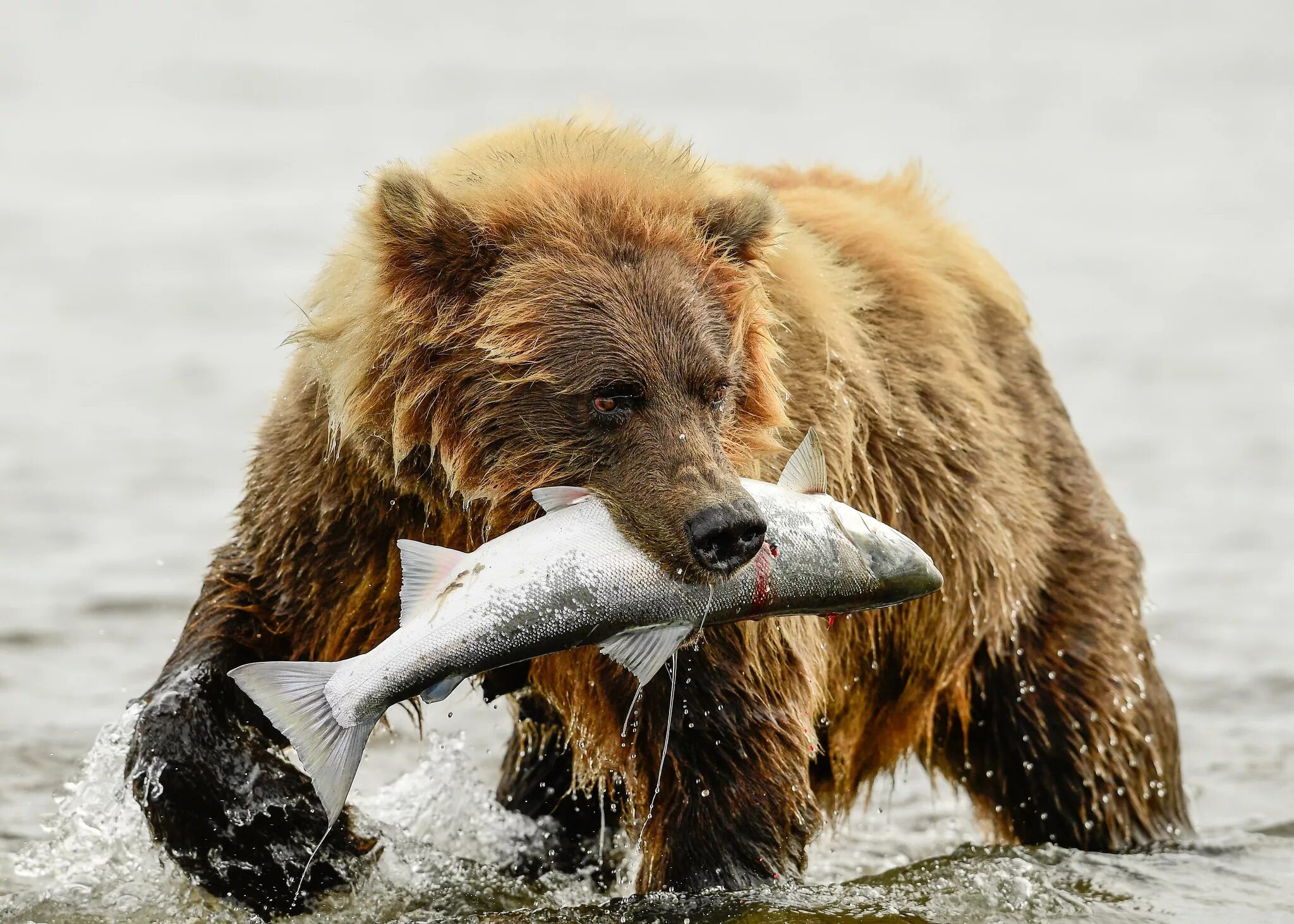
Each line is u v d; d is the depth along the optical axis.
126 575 18.25
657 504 8.33
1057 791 12.20
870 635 11.44
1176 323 33.59
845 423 10.44
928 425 11.39
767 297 9.70
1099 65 83.75
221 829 9.65
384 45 89.94
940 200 13.13
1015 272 39.03
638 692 9.14
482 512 9.17
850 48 93.56
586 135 9.77
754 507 8.05
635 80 76.31
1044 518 12.09
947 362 11.69
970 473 11.54
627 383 8.62
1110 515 12.53
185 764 9.52
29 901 10.40
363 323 8.81
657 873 9.95
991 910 10.27
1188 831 12.73
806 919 9.56
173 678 9.73
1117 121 65.12
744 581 8.21
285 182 47.56
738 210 9.34
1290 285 37.03
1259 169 53.81
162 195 45.22
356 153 52.97
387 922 10.22
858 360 10.84
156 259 37.06
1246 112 67.06
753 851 9.84
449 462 8.89
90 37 87.19
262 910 9.91
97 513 20.52
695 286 8.95
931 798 14.25
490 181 9.21
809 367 10.22
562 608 8.02
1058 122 65.00
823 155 54.88
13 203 43.44
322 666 7.82
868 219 11.92
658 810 9.99
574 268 8.83
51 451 23.20
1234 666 16.64
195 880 9.77
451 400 8.89
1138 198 49.00
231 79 72.38
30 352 28.92
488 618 7.91
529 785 12.30
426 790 12.50
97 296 33.38
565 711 10.30
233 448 23.72
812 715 10.27
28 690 14.80
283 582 9.80
